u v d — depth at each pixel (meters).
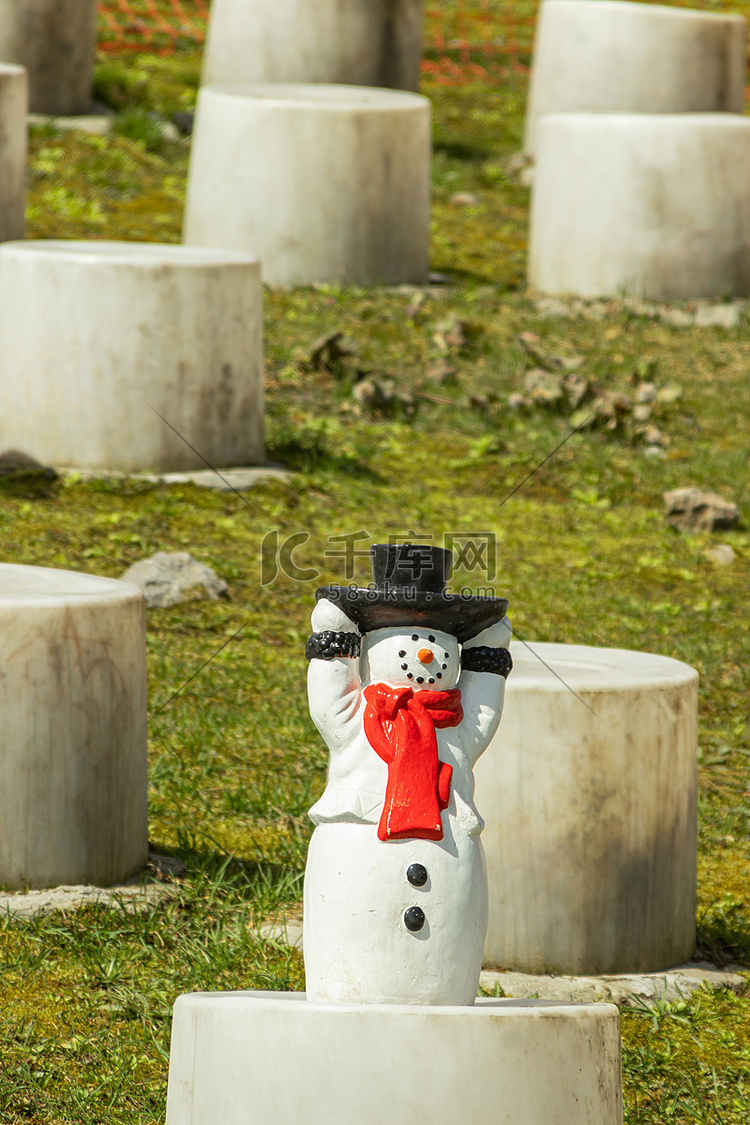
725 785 13.69
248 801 12.48
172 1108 7.05
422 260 27.48
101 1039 9.05
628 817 10.34
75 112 33.09
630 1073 9.29
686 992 10.30
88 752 10.66
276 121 25.98
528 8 48.38
